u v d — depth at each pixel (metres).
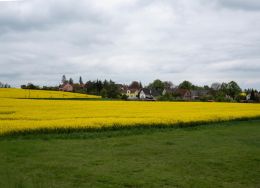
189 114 28.73
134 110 33.47
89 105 39.97
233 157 12.92
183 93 113.19
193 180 9.59
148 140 17.28
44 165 11.00
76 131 19.09
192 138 18.33
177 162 11.95
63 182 9.12
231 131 21.98
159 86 139.88
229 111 35.38
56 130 18.55
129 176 9.89
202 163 11.84
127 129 20.98
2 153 12.80
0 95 58.81
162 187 8.88
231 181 9.55
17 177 9.43
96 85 108.50
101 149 14.36
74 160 11.95
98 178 9.57
